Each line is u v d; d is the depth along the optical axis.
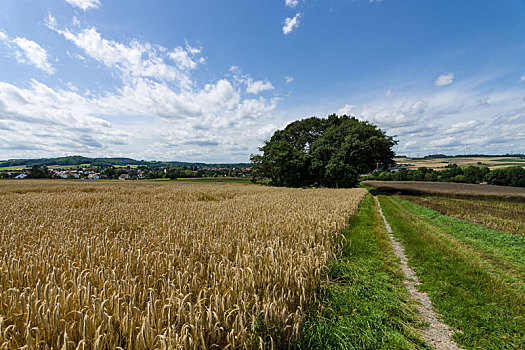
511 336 3.46
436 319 3.94
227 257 4.46
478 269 5.89
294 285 3.78
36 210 9.99
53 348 2.32
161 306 2.92
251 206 11.91
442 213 16.12
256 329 2.77
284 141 50.78
